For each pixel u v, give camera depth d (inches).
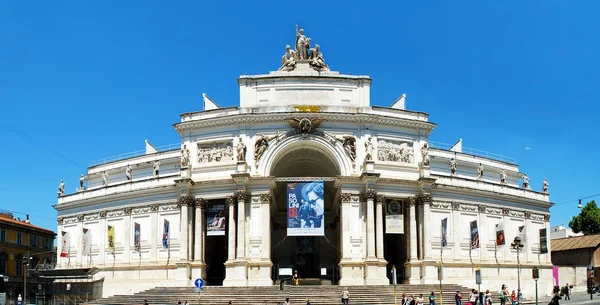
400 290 2331.4
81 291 2945.4
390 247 2940.5
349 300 2183.8
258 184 2539.4
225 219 2640.3
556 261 3745.1
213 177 2608.3
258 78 2637.8
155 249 2802.7
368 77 2659.9
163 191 2812.5
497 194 2977.4
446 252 2773.1
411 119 2652.6
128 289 2824.8
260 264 2471.7
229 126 2623.0
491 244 2945.4
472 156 3257.9
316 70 2728.8
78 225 3134.8
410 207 2605.8
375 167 2576.3
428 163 2652.6
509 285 2945.4
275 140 2571.4
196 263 2566.4
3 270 3791.8
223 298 2218.3
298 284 2544.3
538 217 3225.9
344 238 2496.3
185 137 2689.5
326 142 2571.4
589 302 2332.7
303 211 2522.1
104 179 3159.5
